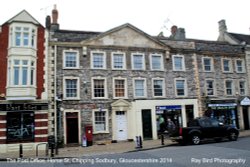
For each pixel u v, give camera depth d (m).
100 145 20.55
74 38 23.47
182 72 25.98
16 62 20.00
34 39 21.08
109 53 23.91
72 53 22.88
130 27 25.02
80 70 22.61
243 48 29.23
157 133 23.89
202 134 18.36
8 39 20.45
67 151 17.75
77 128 21.69
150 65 24.97
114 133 22.39
